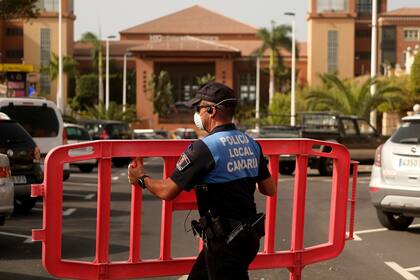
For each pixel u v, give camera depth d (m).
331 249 6.93
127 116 76.06
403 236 11.49
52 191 5.66
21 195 12.99
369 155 26.69
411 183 11.24
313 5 107.56
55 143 16.39
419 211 11.15
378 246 10.52
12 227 12.01
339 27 107.19
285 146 6.47
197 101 5.05
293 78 53.25
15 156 13.02
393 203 11.37
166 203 6.13
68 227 11.91
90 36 90.50
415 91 41.22
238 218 4.86
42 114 16.39
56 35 103.75
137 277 6.09
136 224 6.07
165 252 6.19
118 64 111.88
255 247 4.91
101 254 5.96
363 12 111.12
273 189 5.27
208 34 126.06
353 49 107.06
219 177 4.85
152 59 106.44
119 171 27.11
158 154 5.97
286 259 6.62
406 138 11.52
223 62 106.62
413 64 41.34
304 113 27.64
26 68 31.61
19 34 105.00
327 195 17.66
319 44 107.38
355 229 12.18
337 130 26.47
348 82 40.72
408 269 8.88
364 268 8.91
